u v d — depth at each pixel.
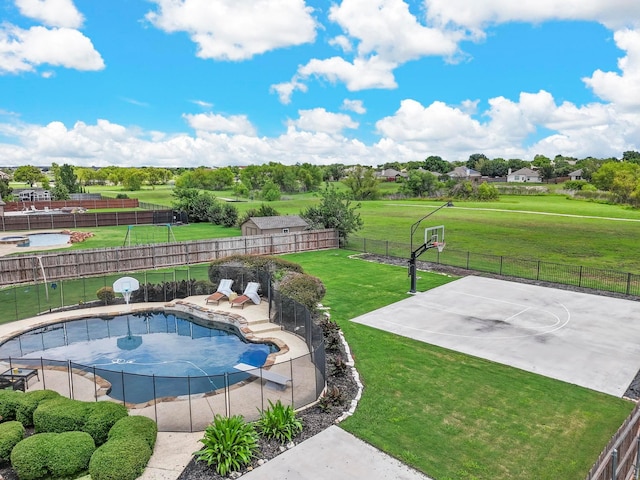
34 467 9.47
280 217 45.34
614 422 12.12
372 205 89.00
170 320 21.98
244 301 22.48
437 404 13.02
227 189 154.38
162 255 34.09
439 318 21.16
